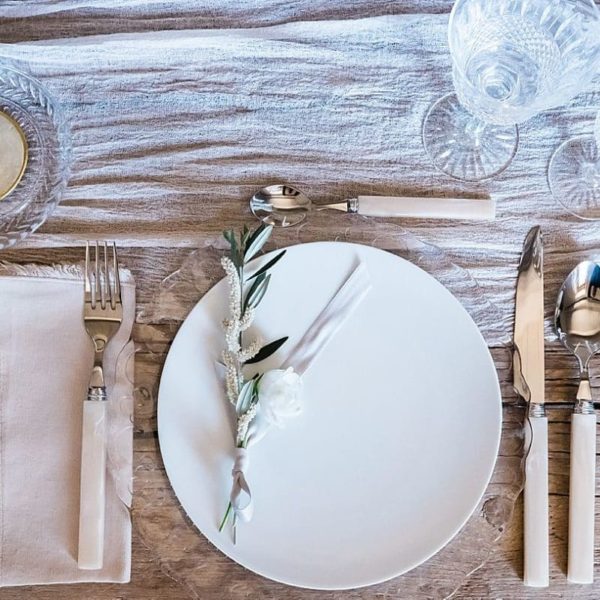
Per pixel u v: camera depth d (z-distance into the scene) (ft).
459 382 2.23
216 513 2.14
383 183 2.47
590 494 2.24
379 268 2.29
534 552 2.20
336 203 2.45
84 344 2.32
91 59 2.51
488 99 2.22
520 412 2.25
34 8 2.53
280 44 2.53
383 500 2.17
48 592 2.23
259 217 2.43
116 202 2.44
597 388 2.37
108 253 2.40
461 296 2.33
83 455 2.20
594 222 2.45
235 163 2.47
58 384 2.29
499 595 2.24
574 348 2.35
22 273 2.34
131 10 2.54
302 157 2.47
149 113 2.49
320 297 2.28
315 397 2.23
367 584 2.10
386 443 2.21
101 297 2.33
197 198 2.45
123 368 2.23
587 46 2.33
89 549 2.17
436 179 2.47
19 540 2.21
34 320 2.32
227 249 2.33
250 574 2.17
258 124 2.49
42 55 2.51
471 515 2.18
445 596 2.16
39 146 2.46
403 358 2.25
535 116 2.52
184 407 2.19
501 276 2.41
